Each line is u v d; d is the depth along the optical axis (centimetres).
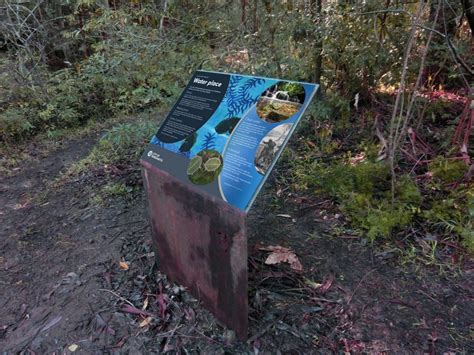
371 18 285
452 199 224
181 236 165
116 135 318
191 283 175
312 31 288
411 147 296
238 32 286
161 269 198
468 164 242
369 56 298
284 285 184
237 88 157
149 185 174
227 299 152
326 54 312
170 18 274
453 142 272
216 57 291
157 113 420
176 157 158
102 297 187
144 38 282
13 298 197
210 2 284
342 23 283
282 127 130
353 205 232
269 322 163
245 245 130
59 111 459
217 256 146
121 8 302
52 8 510
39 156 394
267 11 281
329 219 236
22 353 163
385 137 299
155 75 320
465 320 162
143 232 237
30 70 459
